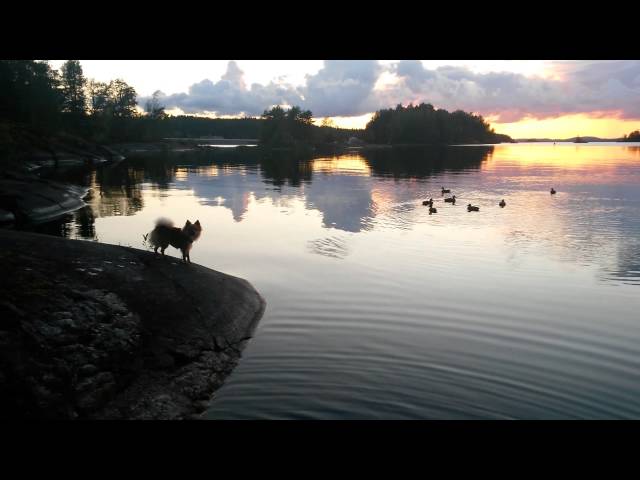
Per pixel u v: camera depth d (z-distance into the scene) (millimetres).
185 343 7430
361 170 46312
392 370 7191
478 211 21172
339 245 14719
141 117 115625
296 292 10531
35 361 5809
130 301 7738
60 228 17703
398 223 18375
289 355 7703
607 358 7645
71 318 6660
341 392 6594
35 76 78000
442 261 13078
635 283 11398
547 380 6930
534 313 9500
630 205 23016
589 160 64062
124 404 6008
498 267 12570
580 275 11977
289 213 20469
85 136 94250
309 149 112438
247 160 64438
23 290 6762
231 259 13055
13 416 5266
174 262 9883
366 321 9039
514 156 78125
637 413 6125
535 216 20047
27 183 23062
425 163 58656
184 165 54062
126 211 21594
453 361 7496
